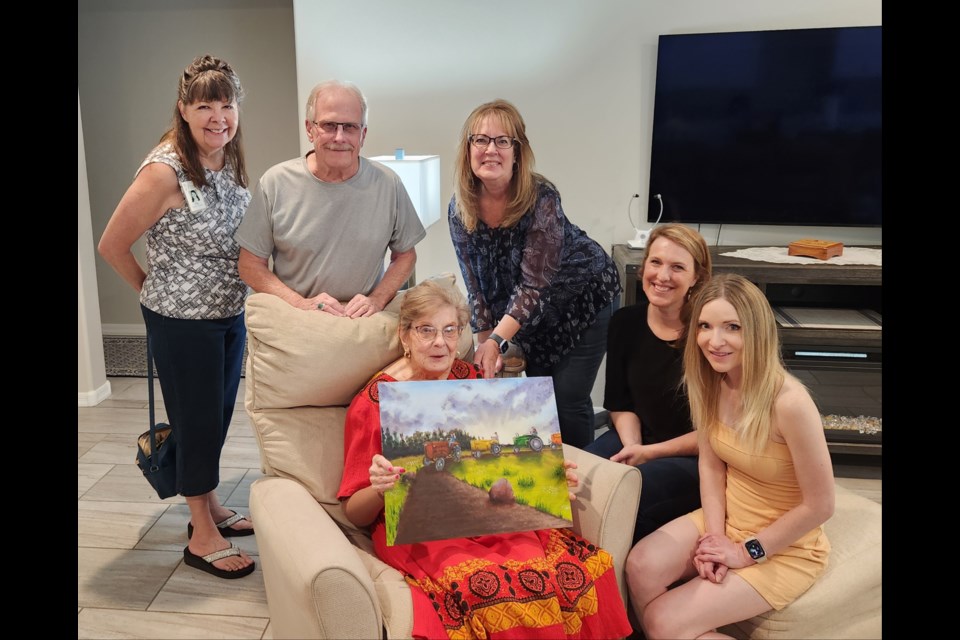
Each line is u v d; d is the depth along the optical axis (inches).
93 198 169.5
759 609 69.9
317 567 58.6
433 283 75.1
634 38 127.7
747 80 124.3
